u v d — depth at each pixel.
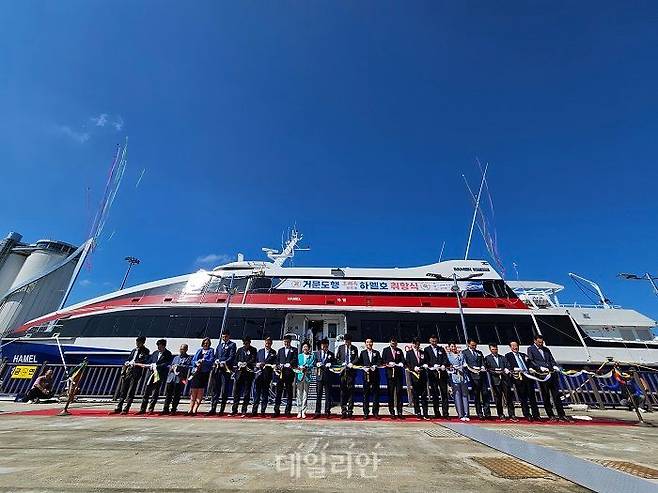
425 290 14.70
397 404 7.71
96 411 8.02
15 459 3.10
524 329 13.52
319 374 7.95
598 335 14.62
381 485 2.46
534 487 2.43
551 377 7.70
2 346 12.89
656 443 4.49
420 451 3.70
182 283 15.04
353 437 4.61
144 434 4.59
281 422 6.42
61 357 12.82
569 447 4.13
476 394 7.80
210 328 13.45
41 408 8.71
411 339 13.24
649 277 17.00
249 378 7.81
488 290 14.80
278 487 2.39
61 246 24.59
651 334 14.73
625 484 2.49
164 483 2.44
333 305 14.09
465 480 2.60
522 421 7.40
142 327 13.49
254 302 14.18
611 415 9.56
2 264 24.47
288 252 19.44
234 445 3.90
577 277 17.98
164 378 7.78
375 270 15.57
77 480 2.48
